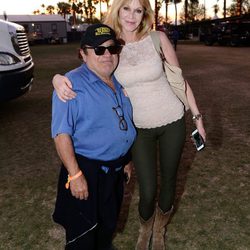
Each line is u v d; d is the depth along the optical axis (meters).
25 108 7.28
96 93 1.92
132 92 2.33
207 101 7.54
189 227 2.91
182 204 3.27
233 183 3.67
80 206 2.01
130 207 3.25
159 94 2.33
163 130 2.40
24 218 3.13
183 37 51.56
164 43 2.34
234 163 4.17
